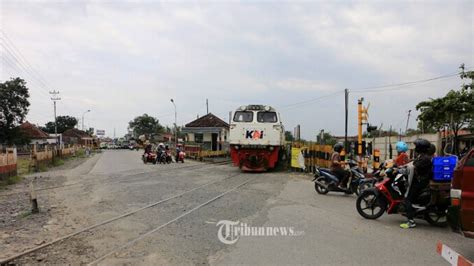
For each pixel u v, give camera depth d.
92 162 35.25
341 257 6.07
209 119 52.50
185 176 19.47
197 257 6.06
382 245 6.78
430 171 8.23
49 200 11.80
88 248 6.58
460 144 19.27
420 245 6.82
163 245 6.72
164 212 9.62
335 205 10.95
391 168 8.93
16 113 65.62
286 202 11.29
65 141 97.19
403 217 9.29
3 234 7.55
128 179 17.98
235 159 22.39
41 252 6.37
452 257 4.89
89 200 11.68
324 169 13.22
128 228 7.97
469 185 5.71
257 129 21.95
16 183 16.88
